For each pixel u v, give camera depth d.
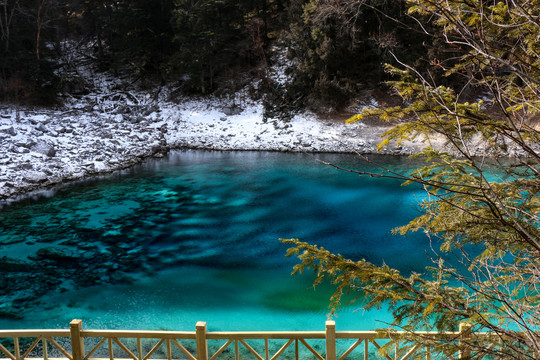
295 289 11.34
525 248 3.55
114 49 41.38
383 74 33.75
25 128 27.81
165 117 35.19
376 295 3.57
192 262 13.48
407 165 24.61
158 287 11.82
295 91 34.84
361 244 14.45
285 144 30.30
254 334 5.73
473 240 3.77
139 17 37.22
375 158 26.78
